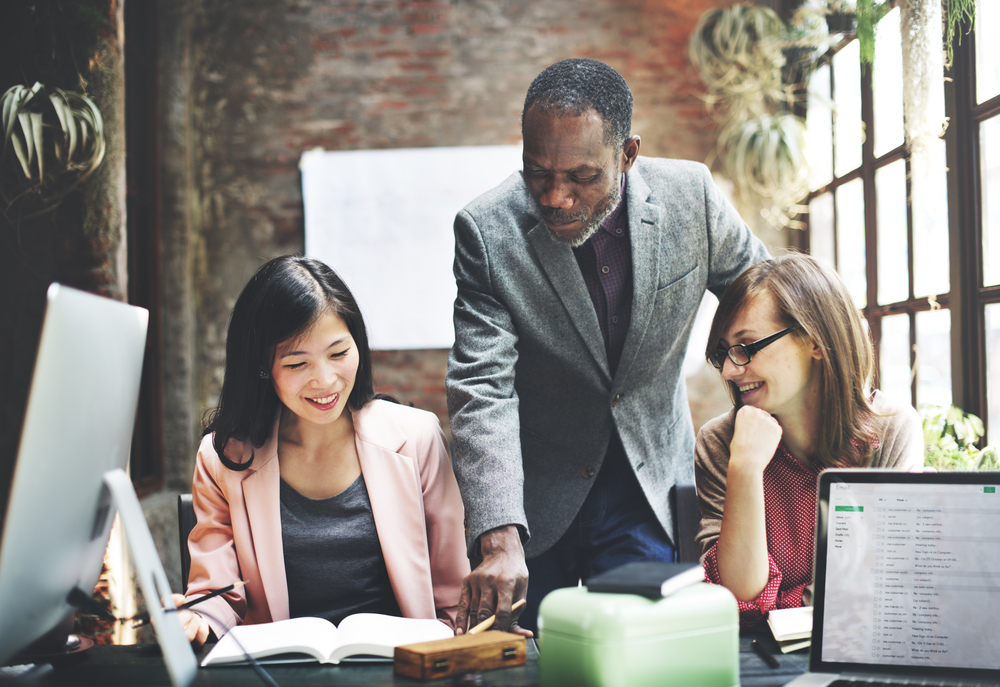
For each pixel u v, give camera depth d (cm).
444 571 142
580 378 153
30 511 76
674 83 423
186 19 422
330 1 429
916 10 187
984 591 93
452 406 140
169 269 415
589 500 160
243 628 112
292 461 139
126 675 100
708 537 134
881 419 131
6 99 221
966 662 92
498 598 114
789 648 107
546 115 118
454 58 427
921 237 231
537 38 427
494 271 148
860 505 98
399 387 422
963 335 205
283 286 127
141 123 386
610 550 157
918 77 188
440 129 427
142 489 364
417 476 141
